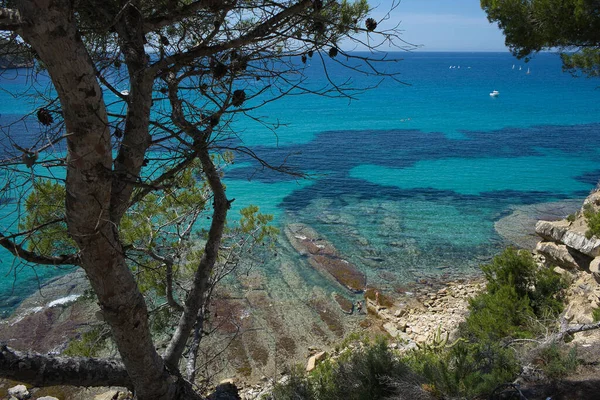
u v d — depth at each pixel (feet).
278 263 75.56
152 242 26.23
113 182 15.38
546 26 37.60
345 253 80.89
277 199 112.16
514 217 100.89
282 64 16.61
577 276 51.26
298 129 220.84
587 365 27.53
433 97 383.24
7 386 46.06
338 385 30.50
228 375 49.39
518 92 431.43
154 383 18.28
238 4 14.80
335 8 16.92
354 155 166.71
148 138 15.80
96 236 14.49
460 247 84.38
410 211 104.73
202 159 19.95
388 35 14.15
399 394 26.30
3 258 72.90
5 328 55.67
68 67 11.79
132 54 14.79
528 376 26.81
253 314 61.11
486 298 47.52
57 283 65.57
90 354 28.07
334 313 62.59
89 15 15.11
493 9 41.63
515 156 166.09
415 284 70.49
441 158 162.81
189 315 21.29
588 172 141.69
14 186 13.35
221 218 21.56
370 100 356.38
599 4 34.68
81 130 12.66
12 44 13.69
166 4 14.88
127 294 16.08
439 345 39.86
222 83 16.67
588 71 48.16
